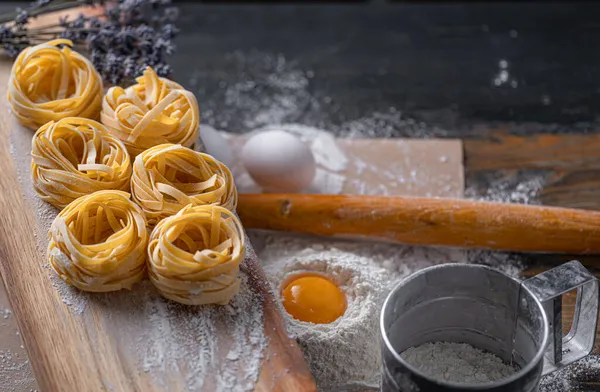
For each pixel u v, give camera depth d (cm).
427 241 72
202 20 108
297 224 73
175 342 56
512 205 73
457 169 82
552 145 86
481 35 104
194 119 64
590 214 72
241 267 61
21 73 70
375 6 111
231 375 54
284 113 92
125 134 64
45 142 62
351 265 67
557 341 56
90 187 61
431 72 98
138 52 78
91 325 57
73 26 79
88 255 56
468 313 60
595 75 97
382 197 74
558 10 108
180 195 58
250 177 79
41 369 55
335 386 62
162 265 56
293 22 108
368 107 93
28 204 64
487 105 93
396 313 57
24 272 60
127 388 54
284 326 57
